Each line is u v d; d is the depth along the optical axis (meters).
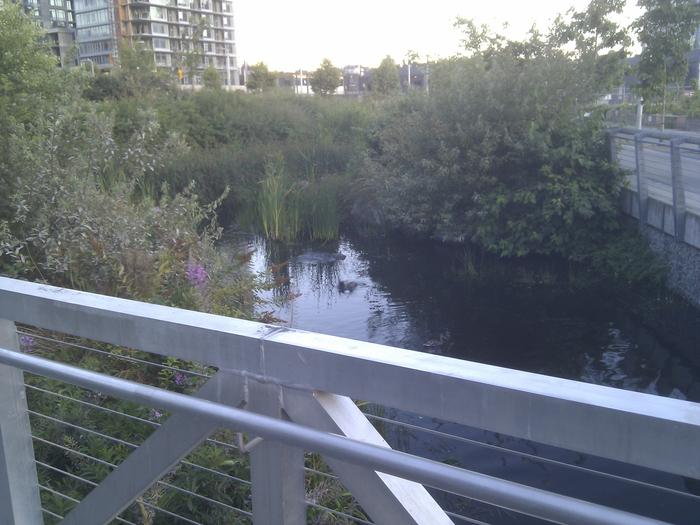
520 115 13.80
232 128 26.14
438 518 1.52
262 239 15.32
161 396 1.66
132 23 78.88
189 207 5.89
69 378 1.86
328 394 1.59
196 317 1.78
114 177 7.26
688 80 19.19
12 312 2.12
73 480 2.87
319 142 20.73
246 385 1.66
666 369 8.05
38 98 10.59
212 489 2.68
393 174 15.40
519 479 4.55
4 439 2.17
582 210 12.52
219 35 88.12
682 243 10.16
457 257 13.66
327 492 2.29
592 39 14.85
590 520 1.08
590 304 10.50
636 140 11.33
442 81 14.91
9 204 5.88
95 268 5.02
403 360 1.42
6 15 12.27
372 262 13.39
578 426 1.21
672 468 1.14
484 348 8.90
